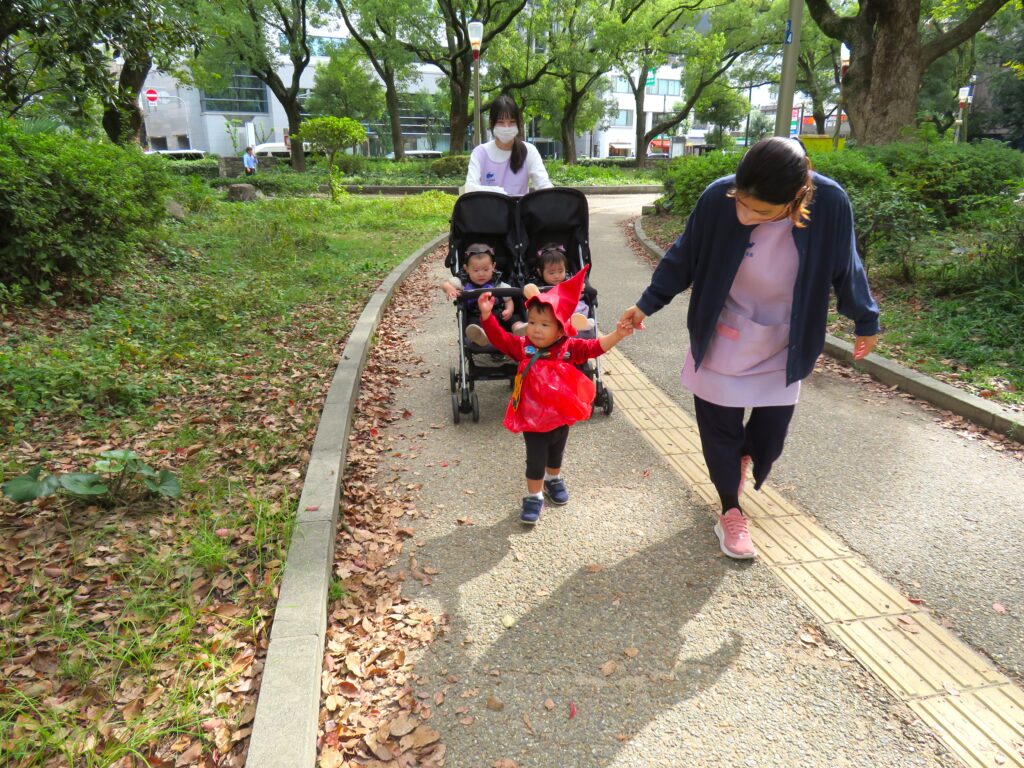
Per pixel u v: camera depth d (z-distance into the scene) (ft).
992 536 10.88
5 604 8.98
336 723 7.47
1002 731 7.28
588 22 99.71
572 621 9.19
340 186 65.10
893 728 7.36
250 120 180.34
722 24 113.80
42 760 6.64
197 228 41.04
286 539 10.19
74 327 20.56
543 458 11.25
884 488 12.51
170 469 12.62
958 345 18.54
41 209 20.98
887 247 24.14
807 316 9.02
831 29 46.29
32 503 11.35
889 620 9.03
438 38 98.48
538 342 10.85
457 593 9.81
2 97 29.22
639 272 34.14
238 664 7.99
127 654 7.88
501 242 17.58
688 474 13.33
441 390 18.29
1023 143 129.08
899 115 42.39
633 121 215.72
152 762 6.72
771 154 7.52
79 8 24.68
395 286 29.50
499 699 7.88
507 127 17.54
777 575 10.05
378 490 12.86
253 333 21.25
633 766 6.99
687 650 8.61
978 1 50.26
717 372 9.69
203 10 69.77
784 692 7.89
